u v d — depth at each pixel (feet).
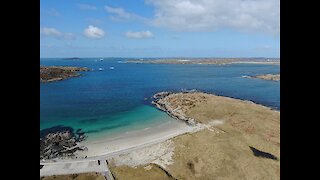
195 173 82.23
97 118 147.74
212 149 92.68
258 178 77.20
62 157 93.45
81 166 84.99
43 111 159.84
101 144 108.47
